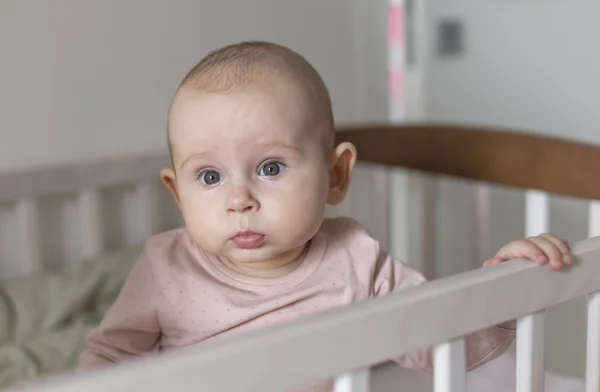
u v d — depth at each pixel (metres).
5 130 1.51
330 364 0.59
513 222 2.00
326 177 0.89
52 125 1.55
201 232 0.85
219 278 0.94
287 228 0.85
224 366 0.54
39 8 1.52
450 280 0.68
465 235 2.07
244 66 0.86
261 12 1.79
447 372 0.68
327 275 0.95
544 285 0.74
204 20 1.71
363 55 1.94
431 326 0.66
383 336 0.62
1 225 1.52
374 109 1.97
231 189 0.83
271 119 0.83
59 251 1.60
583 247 0.78
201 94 0.85
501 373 1.21
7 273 1.54
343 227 1.01
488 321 0.70
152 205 1.65
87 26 1.57
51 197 1.57
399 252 2.03
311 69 0.91
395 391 1.10
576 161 1.35
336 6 1.90
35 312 1.40
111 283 1.47
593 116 1.88
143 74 1.65
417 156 1.58
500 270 0.71
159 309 0.94
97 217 1.57
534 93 1.96
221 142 0.83
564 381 1.21
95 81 1.59
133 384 0.50
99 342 0.93
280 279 0.94
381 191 1.79
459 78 2.06
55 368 1.27
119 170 1.58
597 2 1.84
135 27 1.63
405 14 2.04
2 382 1.23
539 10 1.93
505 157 1.46
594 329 0.81
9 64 1.50
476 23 2.03
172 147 0.87
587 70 1.88
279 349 0.56
